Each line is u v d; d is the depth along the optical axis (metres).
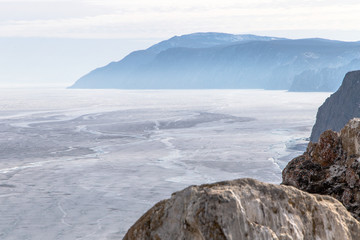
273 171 78.44
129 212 53.59
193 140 125.50
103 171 79.88
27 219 51.00
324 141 8.66
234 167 82.56
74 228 47.69
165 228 4.44
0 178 75.00
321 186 8.15
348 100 105.81
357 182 7.62
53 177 75.12
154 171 79.25
